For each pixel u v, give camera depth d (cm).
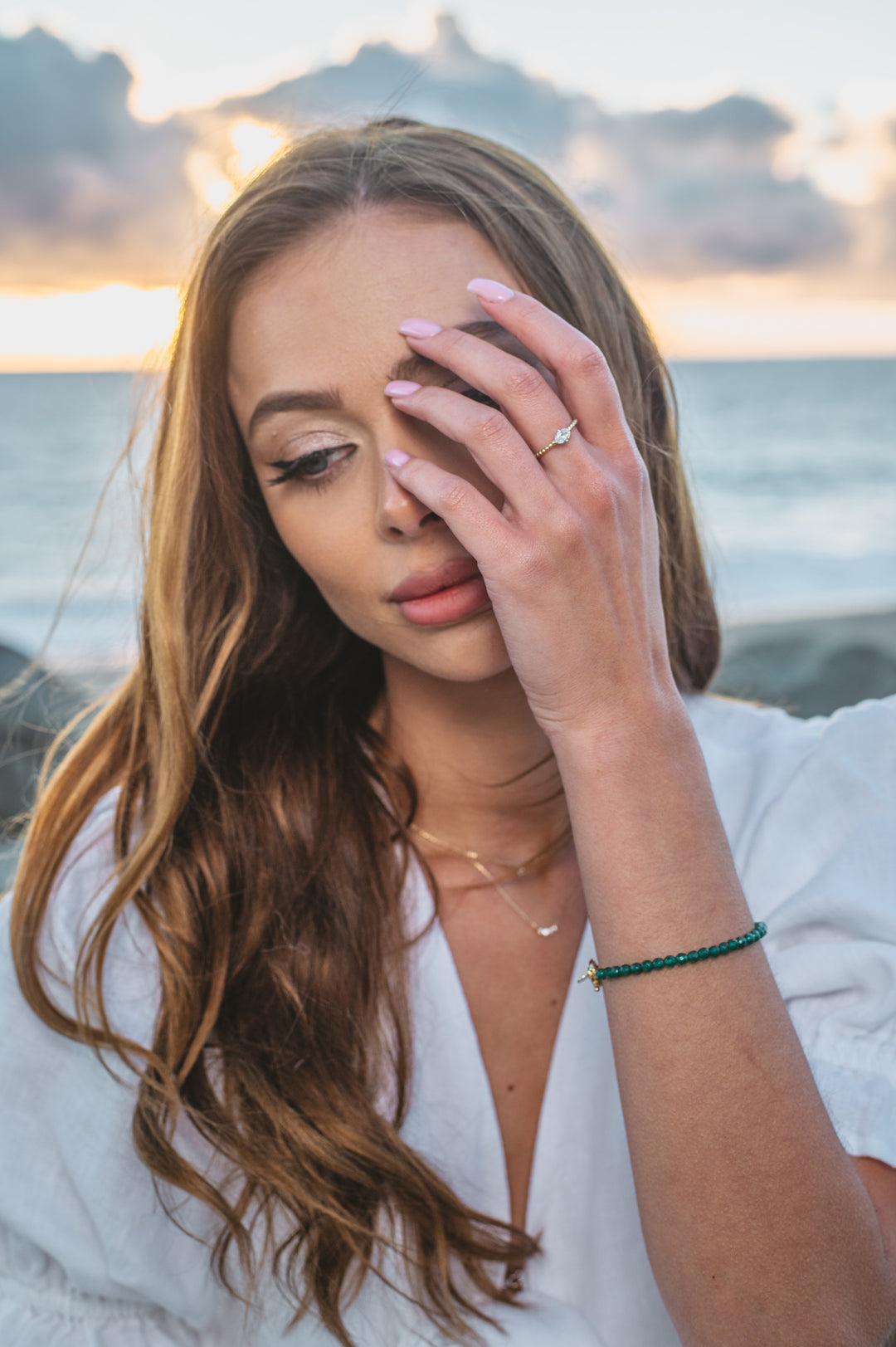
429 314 52
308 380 53
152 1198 57
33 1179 57
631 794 49
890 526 921
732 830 62
